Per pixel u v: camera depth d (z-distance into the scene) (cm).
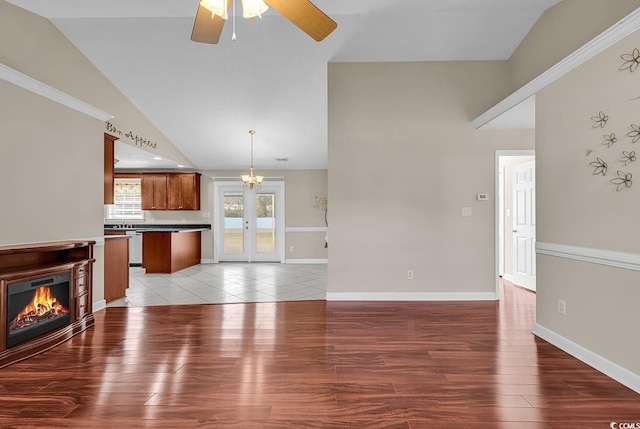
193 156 705
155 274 624
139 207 775
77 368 233
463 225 413
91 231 368
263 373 225
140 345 275
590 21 269
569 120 256
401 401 192
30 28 311
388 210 413
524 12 335
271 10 334
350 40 376
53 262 298
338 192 413
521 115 354
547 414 179
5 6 285
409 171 413
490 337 291
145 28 356
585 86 241
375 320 339
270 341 283
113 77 436
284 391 202
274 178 780
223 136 611
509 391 202
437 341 282
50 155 315
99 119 379
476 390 203
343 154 413
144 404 188
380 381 214
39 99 304
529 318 344
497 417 176
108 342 282
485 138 412
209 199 782
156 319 346
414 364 239
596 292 232
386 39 375
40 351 261
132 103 500
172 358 249
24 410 183
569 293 257
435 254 413
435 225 412
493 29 360
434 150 414
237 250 796
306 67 423
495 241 414
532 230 463
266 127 578
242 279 573
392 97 414
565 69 257
